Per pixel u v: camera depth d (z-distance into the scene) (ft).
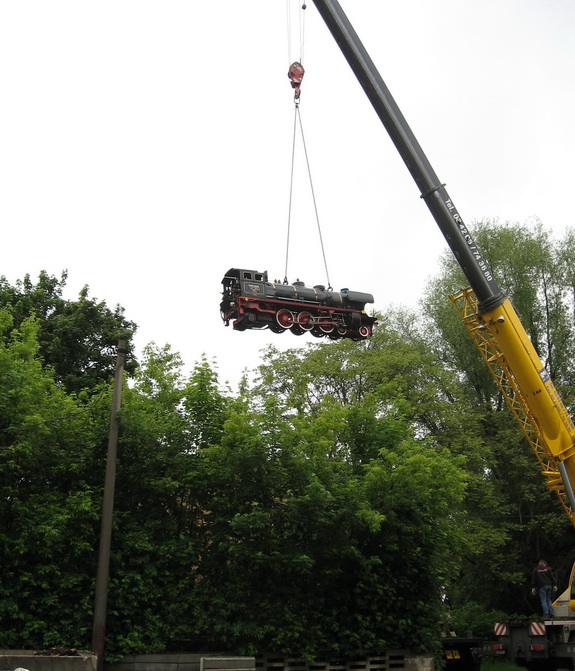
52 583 53.57
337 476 62.34
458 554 100.68
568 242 121.80
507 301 62.95
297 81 67.67
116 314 115.14
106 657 52.29
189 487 58.49
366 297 75.05
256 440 57.16
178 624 55.47
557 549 111.24
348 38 60.95
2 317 65.05
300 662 57.16
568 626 59.00
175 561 56.70
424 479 61.00
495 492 109.09
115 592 54.24
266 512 57.31
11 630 51.65
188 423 61.87
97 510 55.67
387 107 61.05
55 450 56.95
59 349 101.91
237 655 54.80
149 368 65.10
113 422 55.26
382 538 60.44
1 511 53.83
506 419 114.01
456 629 100.22
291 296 70.85
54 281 113.70
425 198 61.72
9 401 55.21
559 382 115.34
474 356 117.91
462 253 61.62
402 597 60.95
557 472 62.39
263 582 58.08
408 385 118.83
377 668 59.72
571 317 118.52
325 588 59.62
